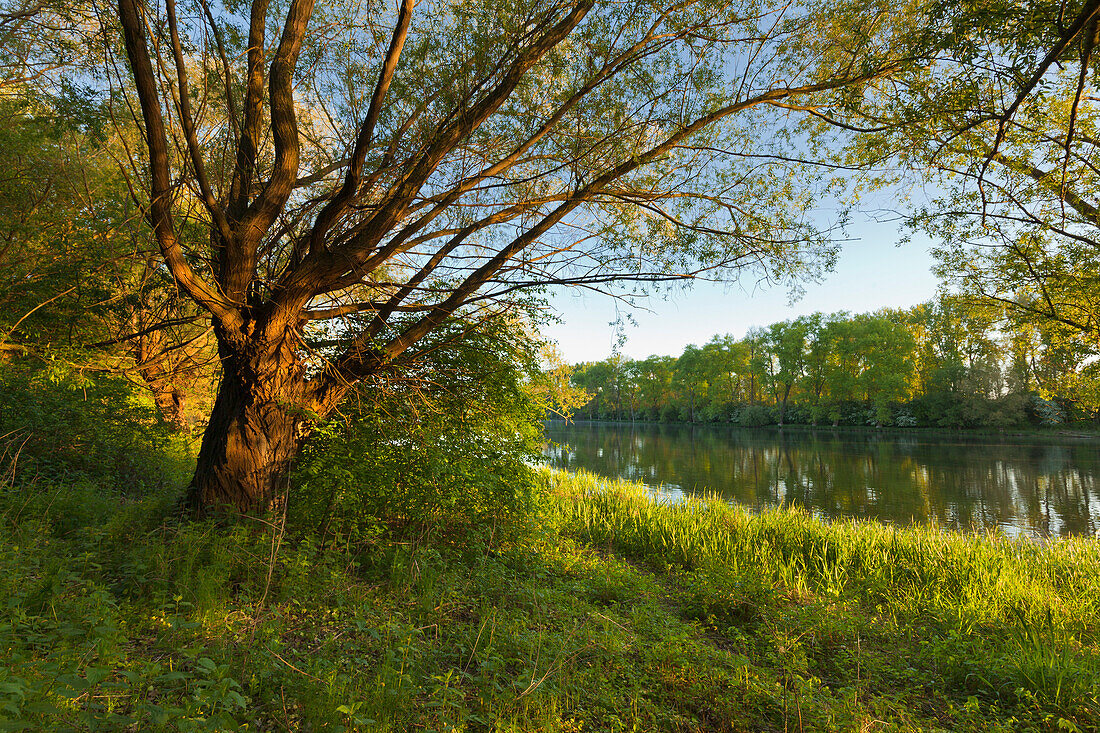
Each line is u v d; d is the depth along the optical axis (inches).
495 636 163.8
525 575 252.4
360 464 256.8
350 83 235.3
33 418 294.0
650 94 243.6
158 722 82.1
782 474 966.4
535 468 330.6
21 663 94.6
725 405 3415.4
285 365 228.7
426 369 282.0
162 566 166.1
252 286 234.8
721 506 506.6
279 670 123.9
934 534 417.4
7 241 279.6
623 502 503.8
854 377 2529.5
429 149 216.1
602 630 188.1
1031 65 192.7
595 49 230.7
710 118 238.5
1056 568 328.5
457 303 241.0
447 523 279.7
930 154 243.6
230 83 226.1
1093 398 477.4
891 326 2450.8
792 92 237.6
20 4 222.8
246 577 178.2
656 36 232.1
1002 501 690.8
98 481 305.4
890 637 228.7
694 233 261.4
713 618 234.7
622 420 4763.8
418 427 265.4
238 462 221.0
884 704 161.3
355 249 214.7
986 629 240.7
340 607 170.9
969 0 194.9
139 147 243.8
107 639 112.3
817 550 364.2
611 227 263.6
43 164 297.1
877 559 343.6
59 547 177.0
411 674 130.0
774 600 253.0
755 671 172.2
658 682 158.9
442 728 114.9
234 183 229.1
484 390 287.7
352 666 131.1
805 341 2753.4
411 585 201.2
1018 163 267.7
